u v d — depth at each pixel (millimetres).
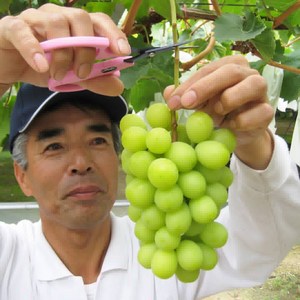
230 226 1021
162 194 595
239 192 889
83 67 525
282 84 1203
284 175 834
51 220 1059
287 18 1115
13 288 1049
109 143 1015
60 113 966
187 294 1132
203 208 606
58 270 1059
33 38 493
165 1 997
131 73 1003
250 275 1079
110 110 1030
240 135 716
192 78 623
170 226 602
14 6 1073
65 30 521
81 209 967
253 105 632
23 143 1005
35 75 625
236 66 599
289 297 2996
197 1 1391
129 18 954
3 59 588
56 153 971
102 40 517
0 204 2186
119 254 1105
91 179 965
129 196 633
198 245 664
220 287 1123
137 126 656
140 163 617
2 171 4316
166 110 641
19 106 989
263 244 963
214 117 646
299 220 916
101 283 1084
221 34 888
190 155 604
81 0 1109
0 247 1072
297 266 3328
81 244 1070
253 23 908
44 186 979
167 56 1033
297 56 1200
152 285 1104
